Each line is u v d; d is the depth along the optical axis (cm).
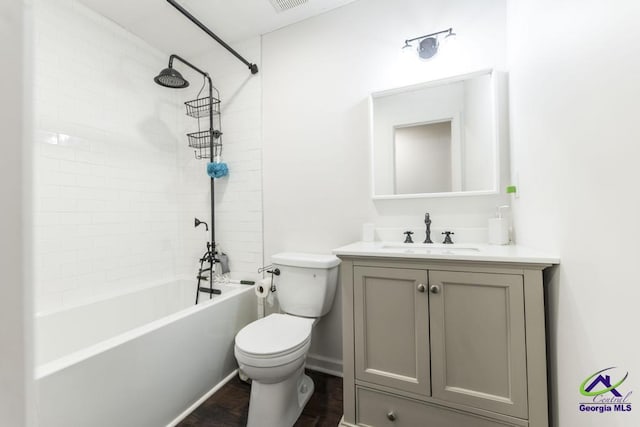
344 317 137
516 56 139
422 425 122
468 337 115
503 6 158
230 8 198
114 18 207
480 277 113
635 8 55
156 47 241
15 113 21
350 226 195
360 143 192
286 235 215
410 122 177
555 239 99
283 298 186
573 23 83
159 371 141
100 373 116
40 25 171
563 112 90
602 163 69
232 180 234
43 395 100
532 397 105
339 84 198
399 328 127
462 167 165
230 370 191
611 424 66
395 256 125
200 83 249
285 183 215
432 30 173
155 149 239
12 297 21
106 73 205
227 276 234
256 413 140
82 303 184
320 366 200
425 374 121
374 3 189
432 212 173
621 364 62
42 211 169
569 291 90
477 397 113
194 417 153
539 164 112
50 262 172
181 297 245
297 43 212
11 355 22
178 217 258
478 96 163
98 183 198
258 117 225
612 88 64
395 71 182
